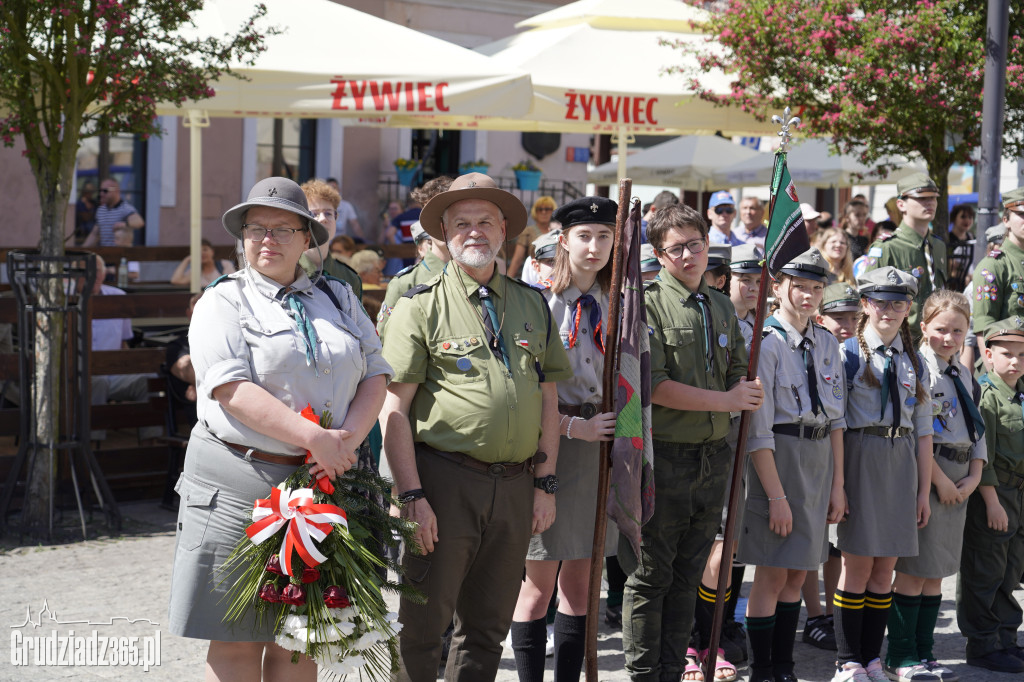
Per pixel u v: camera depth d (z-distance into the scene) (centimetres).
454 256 476
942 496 627
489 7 2280
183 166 1962
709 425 536
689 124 1168
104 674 573
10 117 815
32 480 820
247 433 416
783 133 525
